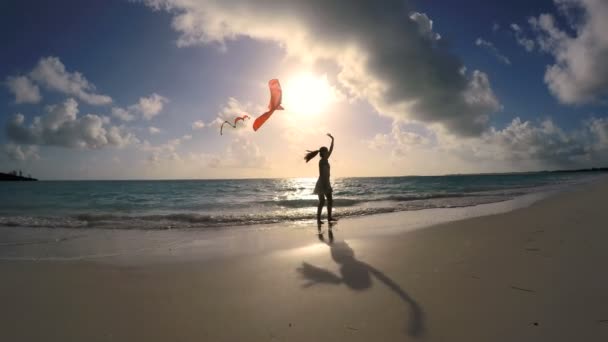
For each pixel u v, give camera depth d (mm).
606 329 2250
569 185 26859
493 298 2863
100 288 3561
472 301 2824
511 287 3092
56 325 2682
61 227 8438
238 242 6062
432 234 6027
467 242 5148
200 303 3072
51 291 3484
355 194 21297
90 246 5938
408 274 3658
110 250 5559
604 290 2902
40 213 12672
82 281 3811
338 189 28531
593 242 4605
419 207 11797
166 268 4309
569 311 2541
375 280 3516
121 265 4508
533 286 3082
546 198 13297
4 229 8172
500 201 13219
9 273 4152
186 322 2670
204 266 4367
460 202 13375
